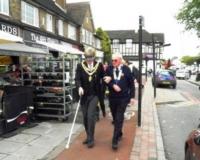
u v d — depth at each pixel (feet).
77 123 13.87
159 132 13.16
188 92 37.99
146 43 108.99
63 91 14.16
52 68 14.43
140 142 11.14
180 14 51.26
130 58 109.50
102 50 77.77
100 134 12.11
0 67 23.12
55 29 40.37
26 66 14.88
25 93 12.96
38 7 34.42
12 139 11.03
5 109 11.56
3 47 14.69
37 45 23.22
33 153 9.55
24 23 30.12
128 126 13.84
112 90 10.12
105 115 15.75
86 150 9.98
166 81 43.96
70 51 24.58
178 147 11.62
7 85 13.73
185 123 16.40
